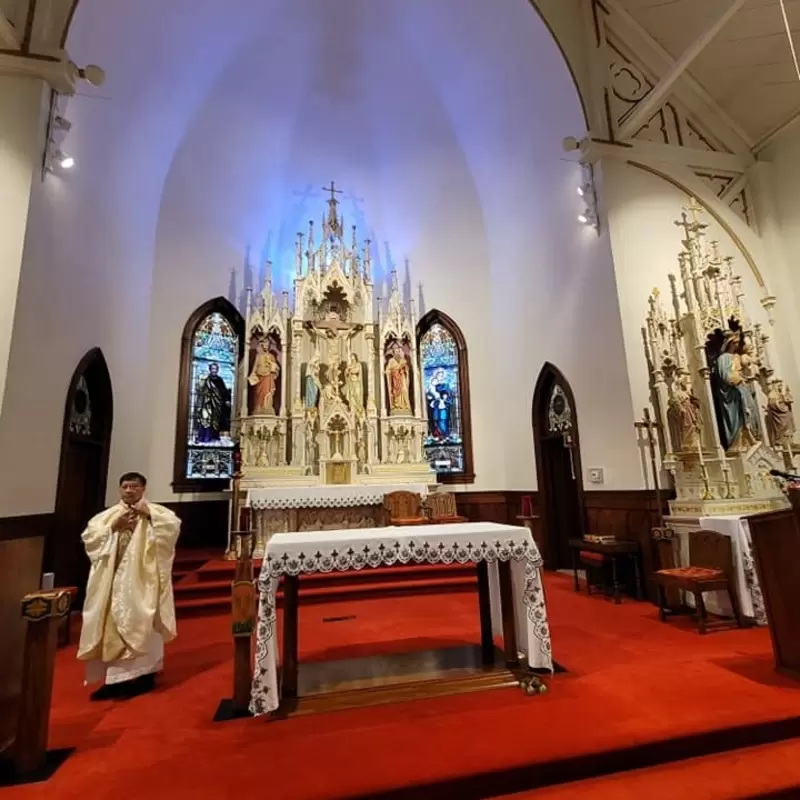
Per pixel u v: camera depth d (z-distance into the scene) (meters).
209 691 3.69
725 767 2.67
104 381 7.08
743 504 5.71
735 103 7.70
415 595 6.62
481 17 8.07
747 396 6.28
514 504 9.25
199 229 9.46
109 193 7.22
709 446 6.09
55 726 3.13
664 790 2.47
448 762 2.56
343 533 3.92
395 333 9.39
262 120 9.87
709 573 4.96
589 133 7.12
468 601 6.26
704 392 6.24
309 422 8.69
